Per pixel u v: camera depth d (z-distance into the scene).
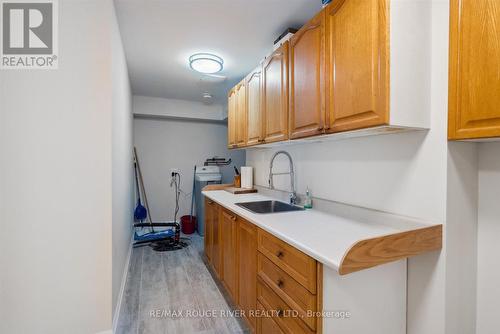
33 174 1.49
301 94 1.61
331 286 1.03
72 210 1.57
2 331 1.46
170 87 3.77
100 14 1.62
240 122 2.75
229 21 2.05
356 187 1.58
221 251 2.32
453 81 1.05
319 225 1.42
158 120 4.65
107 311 1.64
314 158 1.98
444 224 1.11
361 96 1.15
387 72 1.04
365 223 1.46
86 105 1.59
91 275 1.61
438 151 1.13
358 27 1.16
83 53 1.58
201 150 4.95
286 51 1.79
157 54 2.67
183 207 4.79
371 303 1.12
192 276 2.63
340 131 1.29
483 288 1.15
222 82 3.54
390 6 1.05
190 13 1.94
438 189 1.13
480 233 1.16
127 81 2.96
